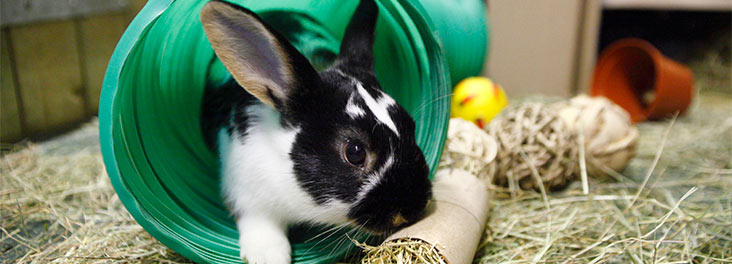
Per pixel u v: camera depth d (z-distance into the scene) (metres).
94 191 0.76
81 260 0.64
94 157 0.83
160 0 0.57
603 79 1.00
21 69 0.88
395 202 0.60
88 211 0.72
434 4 0.77
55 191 0.76
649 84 1.04
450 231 0.61
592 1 0.98
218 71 0.71
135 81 0.61
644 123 0.96
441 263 0.59
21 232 0.69
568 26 0.98
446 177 0.68
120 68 0.56
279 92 0.60
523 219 0.71
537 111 0.76
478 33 0.87
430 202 0.63
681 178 0.80
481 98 0.83
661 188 0.77
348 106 0.61
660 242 0.64
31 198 0.74
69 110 0.94
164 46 0.64
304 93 0.60
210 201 0.67
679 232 0.68
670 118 0.96
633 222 0.70
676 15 1.19
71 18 0.92
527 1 0.98
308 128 0.60
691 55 1.17
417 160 0.61
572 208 0.73
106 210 0.72
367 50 0.66
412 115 0.69
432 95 0.67
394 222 0.60
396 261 0.60
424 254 0.59
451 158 0.71
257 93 0.60
